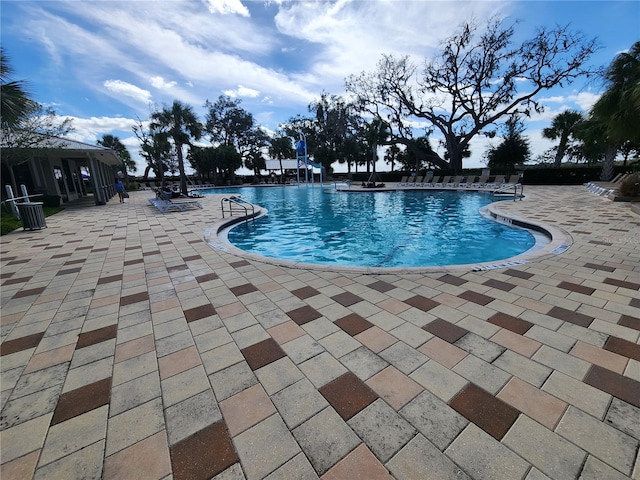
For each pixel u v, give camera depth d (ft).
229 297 10.08
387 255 18.95
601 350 6.60
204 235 20.74
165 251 16.38
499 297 9.41
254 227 27.81
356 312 8.71
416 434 4.63
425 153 88.69
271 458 4.32
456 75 73.31
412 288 10.30
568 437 4.49
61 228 24.31
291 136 127.24
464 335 7.35
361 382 5.82
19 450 4.53
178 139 50.16
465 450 4.34
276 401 5.40
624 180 32.09
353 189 62.85
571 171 59.26
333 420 4.95
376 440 4.56
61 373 6.36
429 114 81.10
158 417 5.11
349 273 11.93
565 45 61.21
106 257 15.44
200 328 8.10
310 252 20.02
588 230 18.57
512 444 4.41
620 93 28.48
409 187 63.62
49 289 11.16
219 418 5.06
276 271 12.48
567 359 6.33
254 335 7.66
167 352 7.04
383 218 31.42
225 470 4.17
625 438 4.44
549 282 10.48
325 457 4.32
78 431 4.86
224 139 120.16
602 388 5.48
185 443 4.59
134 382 6.03
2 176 39.99
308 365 6.40
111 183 69.51
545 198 37.81
